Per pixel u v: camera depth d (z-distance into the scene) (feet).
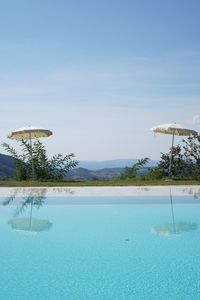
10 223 22.97
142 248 17.67
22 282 13.32
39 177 49.93
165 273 14.19
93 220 23.84
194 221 23.58
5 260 15.90
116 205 28.68
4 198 31.01
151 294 12.16
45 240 19.13
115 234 20.36
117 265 15.16
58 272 14.35
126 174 52.16
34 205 28.48
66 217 24.76
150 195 32.22
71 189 36.06
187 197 31.35
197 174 53.98
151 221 23.57
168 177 47.70
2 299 11.85
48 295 12.15
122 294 12.16
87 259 16.01
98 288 12.70
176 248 17.67
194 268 14.73
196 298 11.79
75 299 11.80
